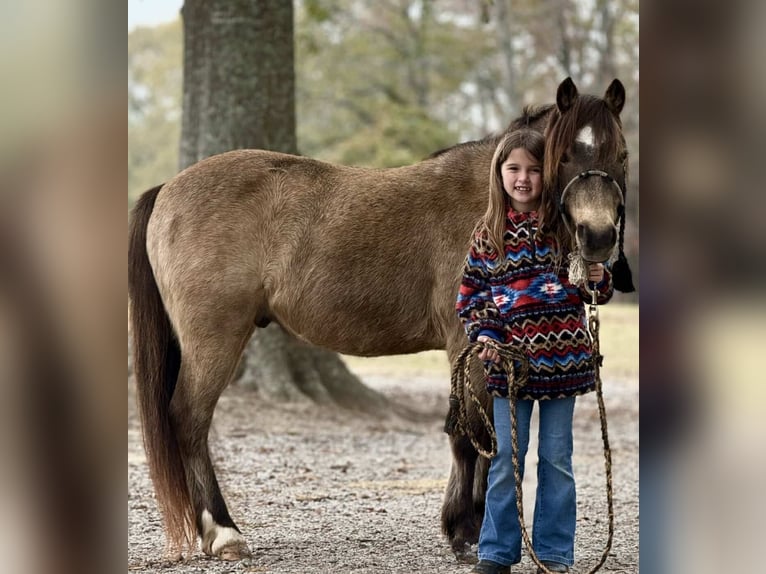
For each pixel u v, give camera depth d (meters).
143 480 6.11
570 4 28.59
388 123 26.34
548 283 3.57
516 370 3.57
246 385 9.67
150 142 39.34
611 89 3.57
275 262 4.48
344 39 30.20
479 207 4.33
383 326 4.48
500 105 31.53
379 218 4.43
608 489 3.43
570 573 3.95
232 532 4.25
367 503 5.60
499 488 3.64
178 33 40.22
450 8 30.47
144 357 4.48
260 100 9.38
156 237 4.52
